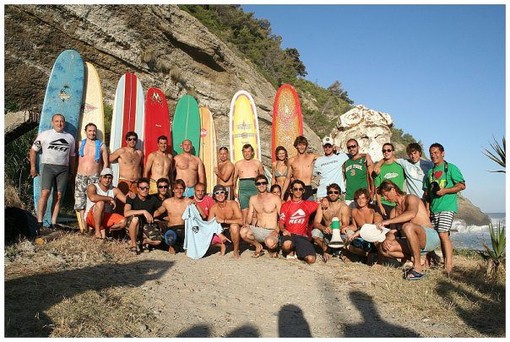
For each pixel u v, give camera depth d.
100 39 13.61
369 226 5.46
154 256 5.79
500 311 4.13
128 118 8.77
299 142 7.23
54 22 12.12
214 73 19.97
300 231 6.09
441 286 4.87
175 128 9.47
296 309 4.06
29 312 3.33
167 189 6.41
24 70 11.55
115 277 4.49
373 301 4.32
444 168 5.67
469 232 29.83
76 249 5.43
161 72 16.44
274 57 43.03
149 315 3.63
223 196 6.19
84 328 3.22
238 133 9.62
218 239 6.14
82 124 8.21
